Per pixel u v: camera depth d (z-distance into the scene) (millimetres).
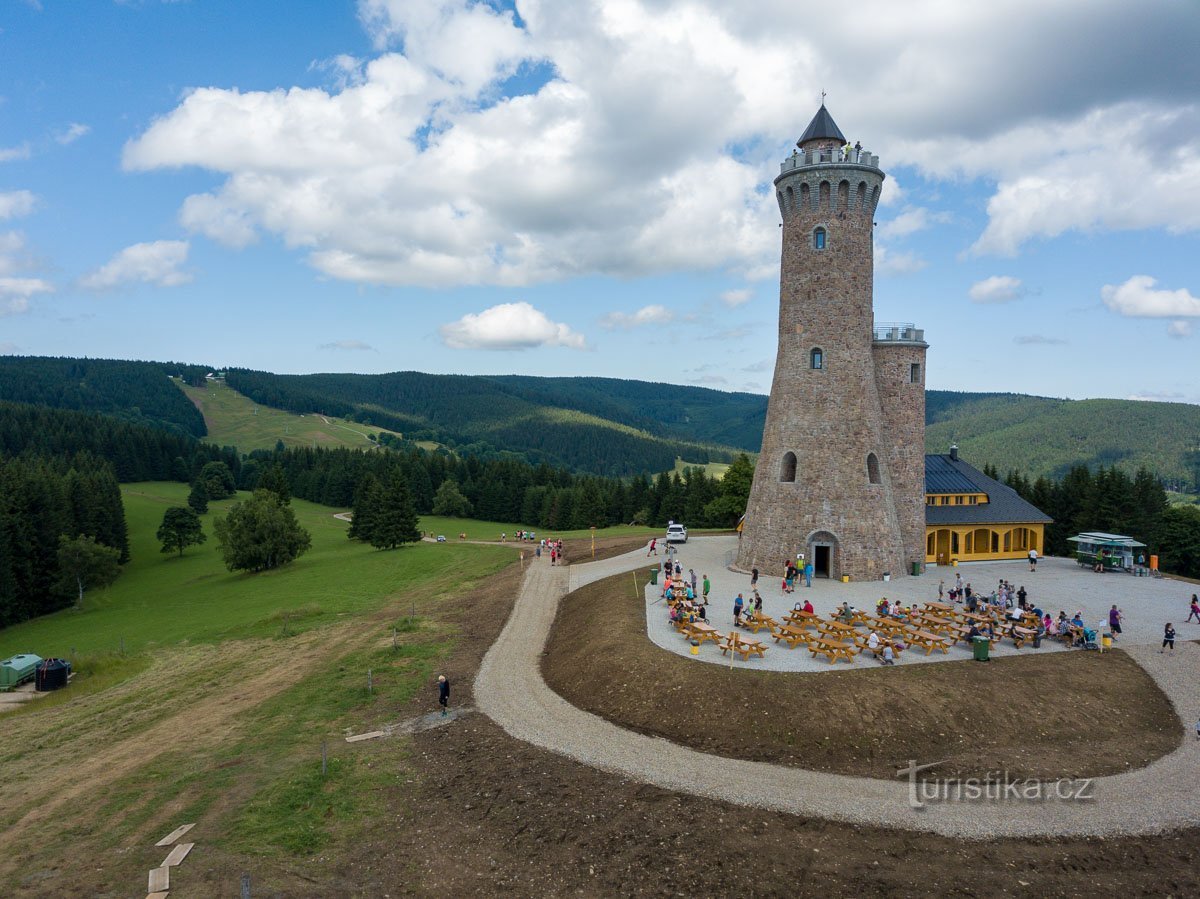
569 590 58469
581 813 23297
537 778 25734
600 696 33375
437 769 27172
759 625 39000
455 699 34625
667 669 33594
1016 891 19328
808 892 19312
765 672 32594
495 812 23781
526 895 19734
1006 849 21172
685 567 61156
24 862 22172
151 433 179750
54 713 39594
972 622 38312
